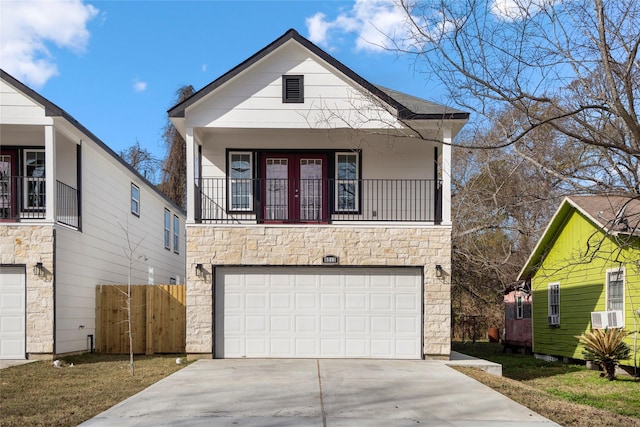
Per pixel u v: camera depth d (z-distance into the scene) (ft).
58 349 38.73
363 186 44.01
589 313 48.19
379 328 38.58
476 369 35.19
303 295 38.78
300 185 44.21
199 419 20.75
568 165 35.17
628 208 45.37
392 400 24.54
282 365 34.81
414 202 43.88
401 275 38.93
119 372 33.30
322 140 44.37
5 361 37.19
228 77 39.27
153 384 28.19
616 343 40.14
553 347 54.54
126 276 56.44
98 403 23.75
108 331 45.50
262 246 38.65
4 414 21.76
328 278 38.91
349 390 26.61
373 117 38.58
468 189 55.11
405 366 34.86
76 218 43.93
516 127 27.20
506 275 63.00
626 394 33.94
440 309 38.32
